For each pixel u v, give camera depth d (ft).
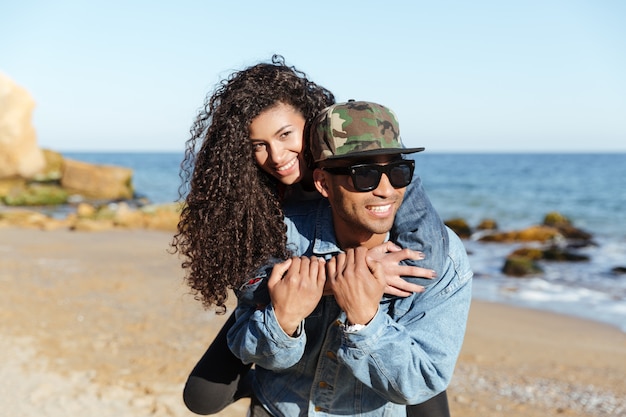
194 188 8.18
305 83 8.50
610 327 35.17
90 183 119.96
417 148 7.06
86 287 38.55
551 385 24.75
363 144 7.02
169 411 19.25
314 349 7.93
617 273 51.60
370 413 7.95
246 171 8.02
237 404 20.47
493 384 24.52
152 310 33.22
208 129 8.29
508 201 123.24
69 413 18.86
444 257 7.48
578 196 132.05
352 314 6.97
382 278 6.98
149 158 502.79
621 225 88.69
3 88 115.44
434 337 7.35
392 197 7.17
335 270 7.07
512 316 37.27
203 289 8.22
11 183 118.42
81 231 69.36
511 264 51.21
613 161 351.05
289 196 8.67
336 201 7.32
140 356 24.94
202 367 8.74
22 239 60.95
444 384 7.32
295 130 8.25
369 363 7.04
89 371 22.65
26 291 36.60
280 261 7.81
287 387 8.27
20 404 19.36
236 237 7.91
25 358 23.76
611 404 22.82
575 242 68.80
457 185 162.91
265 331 7.23
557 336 33.06
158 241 61.62
